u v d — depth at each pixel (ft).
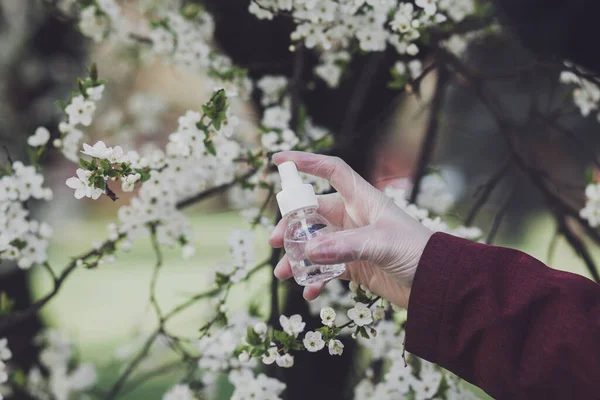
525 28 6.91
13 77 11.42
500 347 3.26
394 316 5.62
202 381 6.21
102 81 5.15
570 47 6.75
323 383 7.84
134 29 9.43
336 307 6.83
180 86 17.53
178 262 24.56
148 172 5.31
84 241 28.71
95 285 21.49
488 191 6.76
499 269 3.39
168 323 11.34
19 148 10.79
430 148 6.84
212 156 5.38
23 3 11.34
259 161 5.65
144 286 21.24
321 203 4.26
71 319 17.65
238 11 7.81
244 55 8.09
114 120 10.45
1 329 5.57
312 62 7.79
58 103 5.09
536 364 3.21
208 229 31.01
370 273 4.17
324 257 3.45
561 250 20.34
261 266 5.82
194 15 6.85
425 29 5.87
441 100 7.05
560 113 6.91
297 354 7.83
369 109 8.14
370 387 6.16
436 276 3.38
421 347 3.47
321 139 6.08
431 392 5.16
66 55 11.80
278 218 5.92
